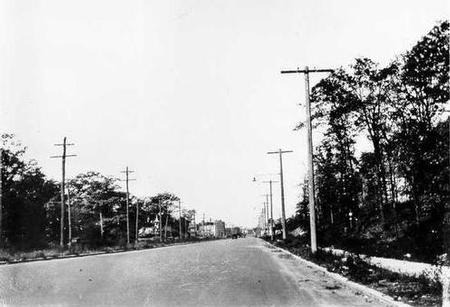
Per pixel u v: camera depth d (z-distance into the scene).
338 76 41.56
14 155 58.72
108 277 17.83
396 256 21.70
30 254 35.62
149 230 122.06
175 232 134.25
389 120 39.25
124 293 12.96
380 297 11.29
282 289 13.66
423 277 12.58
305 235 44.50
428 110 34.44
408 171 26.77
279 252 37.38
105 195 89.94
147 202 118.44
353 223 44.31
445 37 33.19
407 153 26.70
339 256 23.34
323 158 44.69
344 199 43.94
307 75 27.28
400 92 37.06
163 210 119.62
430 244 20.20
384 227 35.94
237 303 11.01
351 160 43.94
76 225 83.75
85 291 13.53
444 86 33.66
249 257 30.62
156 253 39.22
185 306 10.62
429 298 10.82
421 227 24.33
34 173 62.22
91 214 89.00
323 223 44.25
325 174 44.53
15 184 59.09
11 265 27.39
